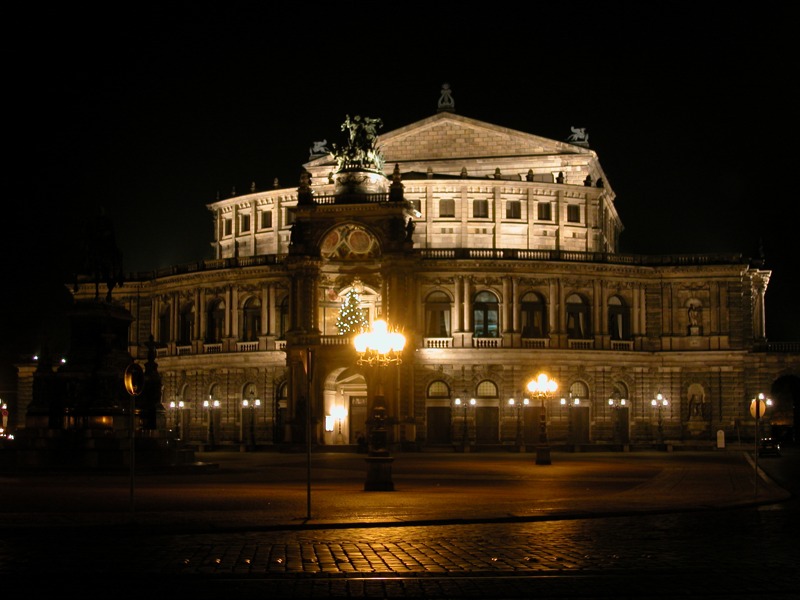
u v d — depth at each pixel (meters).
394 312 119.50
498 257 124.38
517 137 141.12
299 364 119.75
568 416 124.19
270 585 22.53
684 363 128.00
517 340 123.81
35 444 66.62
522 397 123.25
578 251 127.25
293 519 34.75
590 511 37.78
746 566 25.06
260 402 128.50
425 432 121.94
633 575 23.80
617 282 128.38
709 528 33.19
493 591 21.81
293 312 121.31
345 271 124.94
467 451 115.56
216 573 24.00
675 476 63.28
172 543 29.39
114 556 26.70
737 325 127.69
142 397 72.81
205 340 134.12
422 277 124.19
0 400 149.88
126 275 142.62
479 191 135.12
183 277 135.88
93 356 70.38
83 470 63.16
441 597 21.20
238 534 31.70
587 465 79.94
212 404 129.75
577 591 21.83
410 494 47.94
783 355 130.50
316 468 76.44
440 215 135.00
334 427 125.75
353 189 123.62
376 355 65.81
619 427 127.25
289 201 142.38
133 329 141.88
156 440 69.06
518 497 45.72
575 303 127.56
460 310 123.75
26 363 147.62
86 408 68.50
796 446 129.25
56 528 31.39
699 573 24.08
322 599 20.97
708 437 126.50
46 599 20.89
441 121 142.62
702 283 128.62
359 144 126.44
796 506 41.88
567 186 136.75
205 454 109.56
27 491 48.66
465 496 46.50
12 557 26.53
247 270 130.25
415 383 122.50
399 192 120.94
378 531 32.53
